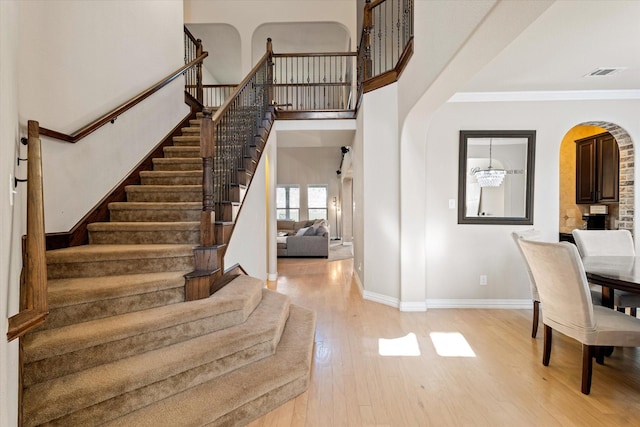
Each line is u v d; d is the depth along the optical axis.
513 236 2.97
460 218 3.79
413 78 3.10
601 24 2.17
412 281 3.73
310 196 12.32
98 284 1.96
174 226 2.61
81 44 2.58
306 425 1.78
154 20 3.66
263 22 6.09
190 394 1.73
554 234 3.74
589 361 2.04
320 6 6.06
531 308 3.76
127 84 3.18
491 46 1.90
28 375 1.46
